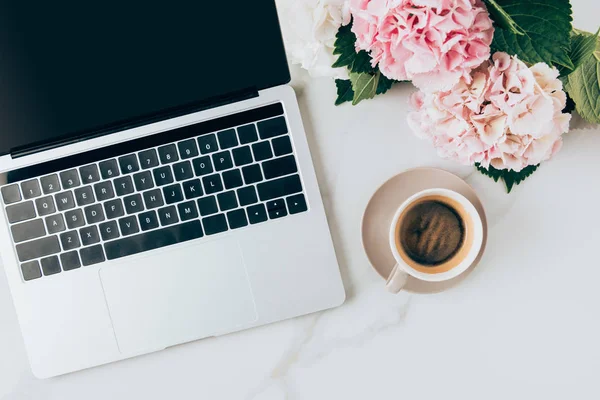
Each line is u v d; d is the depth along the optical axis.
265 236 0.66
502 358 0.70
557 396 0.70
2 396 0.71
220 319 0.67
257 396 0.71
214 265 0.67
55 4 0.66
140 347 0.68
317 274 0.67
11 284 0.67
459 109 0.54
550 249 0.69
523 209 0.69
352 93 0.67
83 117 0.67
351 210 0.70
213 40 0.66
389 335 0.70
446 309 0.70
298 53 0.60
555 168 0.69
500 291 0.70
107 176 0.67
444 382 0.70
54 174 0.67
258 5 0.65
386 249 0.68
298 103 0.70
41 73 0.67
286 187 0.66
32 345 0.68
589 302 0.69
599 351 0.69
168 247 0.67
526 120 0.53
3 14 0.66
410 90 0.69
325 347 0.70
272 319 0.67
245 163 0.66
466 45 0.50
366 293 0.70
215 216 0.66
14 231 0.67
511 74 0.52
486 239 0.66
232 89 0.66
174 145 0.66
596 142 0.69
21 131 0.67
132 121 0.67
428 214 0.67
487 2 0.50
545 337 0.70
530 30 0.52
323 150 0.70
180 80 0.66
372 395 0.70
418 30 0.49
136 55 0.66
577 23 0.67
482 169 0.65
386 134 0.69
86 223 0.67
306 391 0.71
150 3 0.66
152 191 0.66
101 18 0.66
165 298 0.67
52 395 0.71
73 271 0.67
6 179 0.67
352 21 0.55
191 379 0.71
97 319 0.67
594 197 0.69
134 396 0.71
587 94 0.59
